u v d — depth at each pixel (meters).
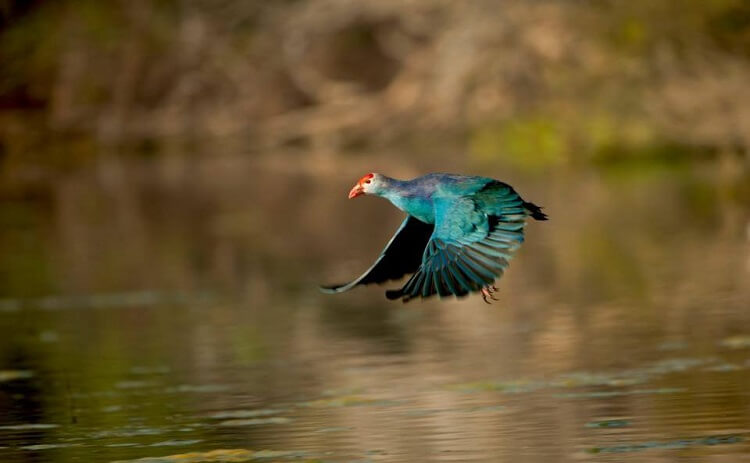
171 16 34.12
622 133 27.78
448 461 7.58
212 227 21.95
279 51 32.75
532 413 8.66
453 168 27.64
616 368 10.06
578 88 28.11
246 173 30.50
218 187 28.08
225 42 33.38
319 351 11.44
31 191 29.00
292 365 10.86
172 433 8.62
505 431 8.21
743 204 20.84
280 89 33.31
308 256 18.17
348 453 7.86
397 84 30.98
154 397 9.83
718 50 27.69
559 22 27.98
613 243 17.73
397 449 7.90
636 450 7.60
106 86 34.62
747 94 27.03
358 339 11.98
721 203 21.19
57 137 35.44
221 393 9.88
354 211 23.36
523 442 7.92
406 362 10.75
